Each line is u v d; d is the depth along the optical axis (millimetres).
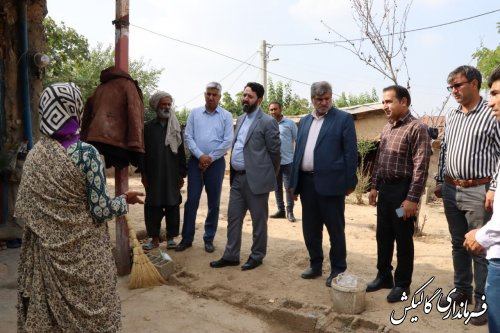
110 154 3840
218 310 3559
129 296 3791
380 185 3689
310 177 3982
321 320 3254
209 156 4727
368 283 3873
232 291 3865
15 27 5035
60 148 2041
